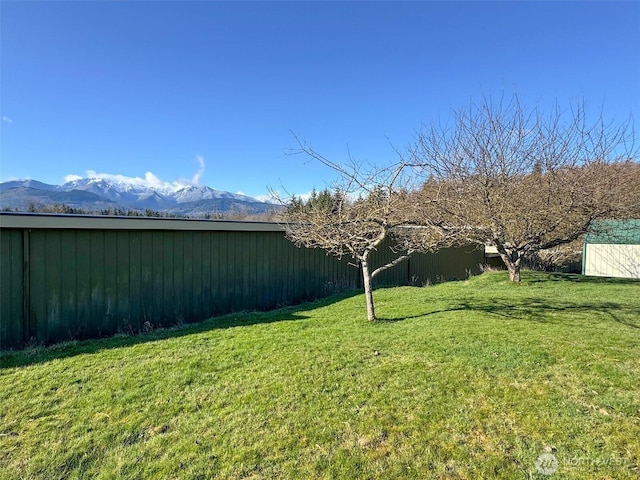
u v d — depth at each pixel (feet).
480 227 25.66
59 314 16.92
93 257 17.95
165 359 12.73
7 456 7.38
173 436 7.95
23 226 15.53
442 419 8.18
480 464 6.69
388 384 10.06
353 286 31.99
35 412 9.10
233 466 6.89
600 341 13.09
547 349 12.27
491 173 27.32
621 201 27.37
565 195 26.53
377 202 17.29
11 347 15.56
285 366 11.68
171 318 20.75
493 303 21.33
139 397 9.81
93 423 8.55
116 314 18.70
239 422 8.40
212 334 16.22
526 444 7.18
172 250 20.85
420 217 19.98
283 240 26.78
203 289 22.24
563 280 31.71
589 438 7.25
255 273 25.03
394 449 7.23
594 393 9.05
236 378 10.89
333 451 7.23
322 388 9.99
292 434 7.86
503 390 9.39
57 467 7.04
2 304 15.44
